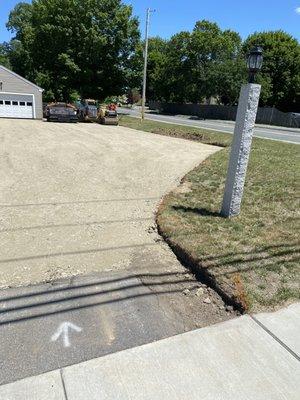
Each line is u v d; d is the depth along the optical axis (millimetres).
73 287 3762
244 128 5152
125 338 3014
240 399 2414
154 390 2465
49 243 4859
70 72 35656
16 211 6105
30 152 12125
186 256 4340
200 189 7547
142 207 6555
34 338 2982
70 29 34469
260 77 38188
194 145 15320
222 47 41531
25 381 2525
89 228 5449
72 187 7789
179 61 43781
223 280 3764
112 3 35344
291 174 8844
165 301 3578
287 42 41344
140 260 4414
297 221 5504
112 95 38781
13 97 28672
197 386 2508
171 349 2863
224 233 4965
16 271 4074
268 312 3312
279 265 4066
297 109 43188
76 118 26672
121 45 36406
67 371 2625
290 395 2451
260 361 2750
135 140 16469
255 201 6555
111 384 2510
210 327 3135
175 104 48938
